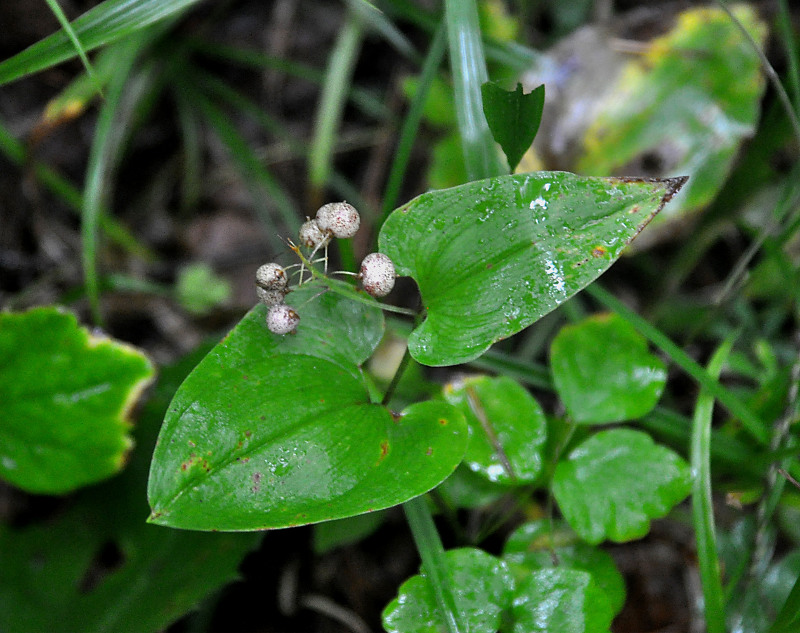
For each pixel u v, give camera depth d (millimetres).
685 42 496
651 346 502
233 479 389
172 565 449
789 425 439
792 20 535
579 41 504
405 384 471
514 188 395
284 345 402
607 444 429
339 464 392
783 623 409
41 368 450
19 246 559
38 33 551
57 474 452
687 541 468
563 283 392
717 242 561
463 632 403
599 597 405
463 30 440
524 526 434
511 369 458
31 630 447
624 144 492
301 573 479
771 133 483
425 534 414
